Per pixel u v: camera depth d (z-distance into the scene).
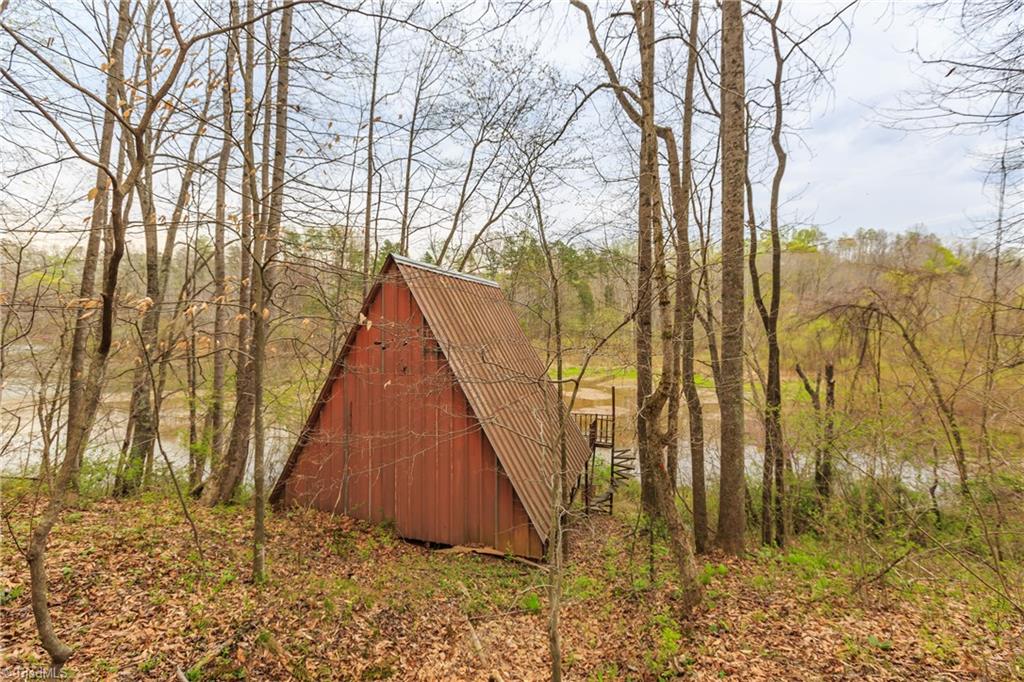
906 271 13.04
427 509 10.52
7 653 4.87
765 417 11.70
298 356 10.30
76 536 7.46
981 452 9.06
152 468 12.23
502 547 9.88
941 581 8.35
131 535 7.73
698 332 13.30
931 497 9.76
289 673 5.65
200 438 14.30
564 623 7.79
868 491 10.20
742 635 6.68
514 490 9.76
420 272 10.95
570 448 13.35
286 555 8.52
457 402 10.29
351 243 11.83
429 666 6.33
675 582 8.54
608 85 7.75
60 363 8.61
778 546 11.12
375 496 10.98
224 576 7.14
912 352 10.85
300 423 12.81
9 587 5.90
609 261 9.82
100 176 8.84
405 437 10.74
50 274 7.94
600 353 8.32
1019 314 9.95
